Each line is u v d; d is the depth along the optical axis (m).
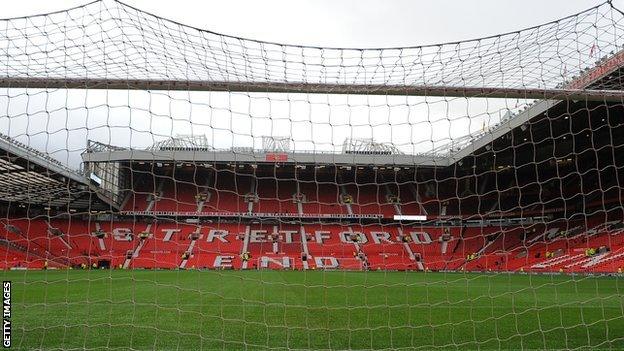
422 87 4.30
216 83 4.14
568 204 23.61
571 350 5.14
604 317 7.73
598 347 5.26
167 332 5.91
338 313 7.88
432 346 5.34
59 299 9.74
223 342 5.40
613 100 4.49
